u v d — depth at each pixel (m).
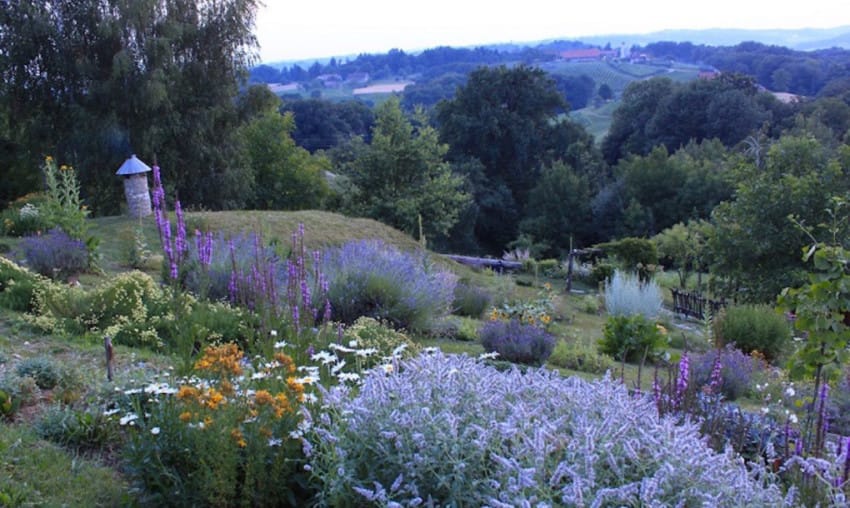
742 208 17.30
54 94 21.28
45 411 4.23
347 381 4.45
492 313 12.18
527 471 2.56
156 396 3.96
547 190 42.53
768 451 3.37
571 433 3.27
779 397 6.91
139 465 3.28
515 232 45.06
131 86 20.73
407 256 11.99
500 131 44.59
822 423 3.85
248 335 5.48
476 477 2.98
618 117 59.00
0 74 20.67
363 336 6.70
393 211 30.30
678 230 23.61
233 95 24.00
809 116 48.47
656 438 3.06
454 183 31.72
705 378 7.10
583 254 26.62
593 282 21.77
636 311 13.67
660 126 54.38
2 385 4.41
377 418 3.23
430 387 3.47
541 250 40.41
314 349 5.09
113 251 12.66
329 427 3.38
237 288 7.14
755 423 4.76
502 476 2.83
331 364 5.11
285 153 33.19
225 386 3.37
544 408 3.42
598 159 50.22
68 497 3.36
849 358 4.45
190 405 3.38
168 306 6.91
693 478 2.77
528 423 3.07
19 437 3.86
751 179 18.06
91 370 5.12
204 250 6.37
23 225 12.51
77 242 10.17
